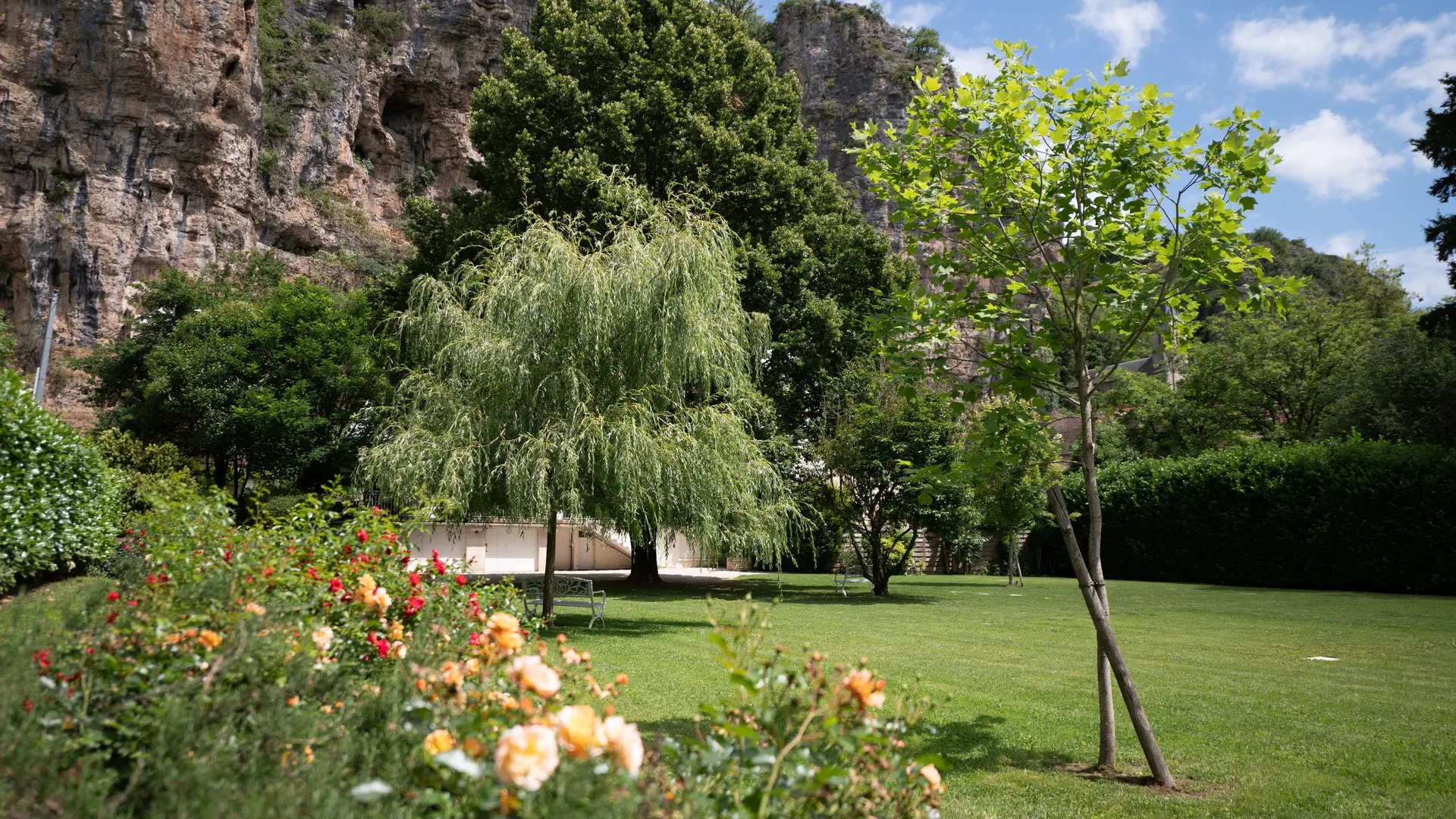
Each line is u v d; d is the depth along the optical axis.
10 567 10.49
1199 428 40.12
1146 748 6.26
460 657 3.81
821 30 79.12
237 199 48.25
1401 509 25.14
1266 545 28.47
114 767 2.71
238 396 27.27
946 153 6.89
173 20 45.41
